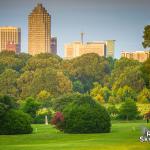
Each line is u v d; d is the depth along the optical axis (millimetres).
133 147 125438
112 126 195750
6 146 132750
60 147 127500
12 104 180750
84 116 172500
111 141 139125
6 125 168750
